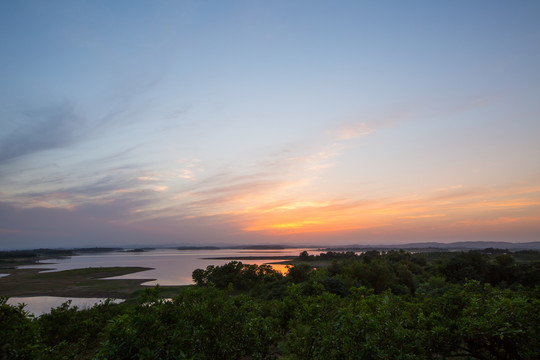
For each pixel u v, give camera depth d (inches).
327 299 250.2
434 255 4097.0
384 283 1282.0
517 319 199.9
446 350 206.2
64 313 442.6
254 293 1488.7
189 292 230.5
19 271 3400.6
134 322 181.8
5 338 166.2
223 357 210.2
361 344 189.8
